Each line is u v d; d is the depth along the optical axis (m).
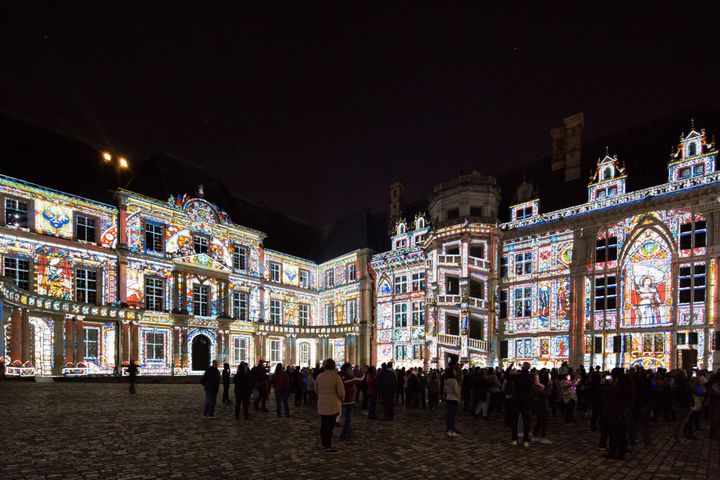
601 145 37.69
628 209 31.50
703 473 9.30
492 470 9.20
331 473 8.63
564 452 10.98
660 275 29.64
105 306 34.59
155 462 9.02
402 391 21.98
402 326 43.44
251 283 46.31
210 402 15.23
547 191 38.78
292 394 27.28
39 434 11.33
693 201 28.66
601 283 32.47
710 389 13.32
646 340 29.80
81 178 36.66
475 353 36.19
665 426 15.54
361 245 48.25
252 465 9.02
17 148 33.66
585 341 32.62
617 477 8.94
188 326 40.16
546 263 35.78
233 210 47.88
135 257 37.34
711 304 27.17
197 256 41.66
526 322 36.31
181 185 42.31
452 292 39.06
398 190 49.53
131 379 22.67
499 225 38.72
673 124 34.06
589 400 16.19
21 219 31.89
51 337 31.89
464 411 18.83
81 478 7.85
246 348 45.00
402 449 10.90
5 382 24.58
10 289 26.22
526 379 11.75
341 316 49.03
